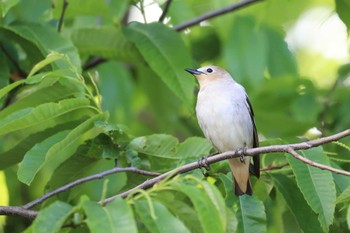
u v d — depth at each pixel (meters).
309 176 9.75
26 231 7.55
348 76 16.47
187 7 15.75
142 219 7.41
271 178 10.88
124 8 13.34
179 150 10.77
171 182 7.72
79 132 9.91
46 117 9.64
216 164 10.88
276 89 15.55
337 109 15.62
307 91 15.65
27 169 9.61
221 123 12.49
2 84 12.79
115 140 10.62
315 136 15.33
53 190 10.98
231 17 15.92
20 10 13.36
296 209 10.50
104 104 15.33
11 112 10.77
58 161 14.03
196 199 7.41
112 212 7.21
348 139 14.01
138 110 18.19
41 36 12.40
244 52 15.12
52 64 11.96
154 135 10.58
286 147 9.33
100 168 12.58
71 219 8.20
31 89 13.13
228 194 10.18
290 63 16.02
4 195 14.90
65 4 13.66
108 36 14.13
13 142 14.33
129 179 10.88
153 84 15.77
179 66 12.99
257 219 9.91
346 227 11.12
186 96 12.84
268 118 15.18
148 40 13.30
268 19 17.09
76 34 14.12
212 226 7.31
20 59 14.48
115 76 15.46
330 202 9.62
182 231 7.38
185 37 17.73
